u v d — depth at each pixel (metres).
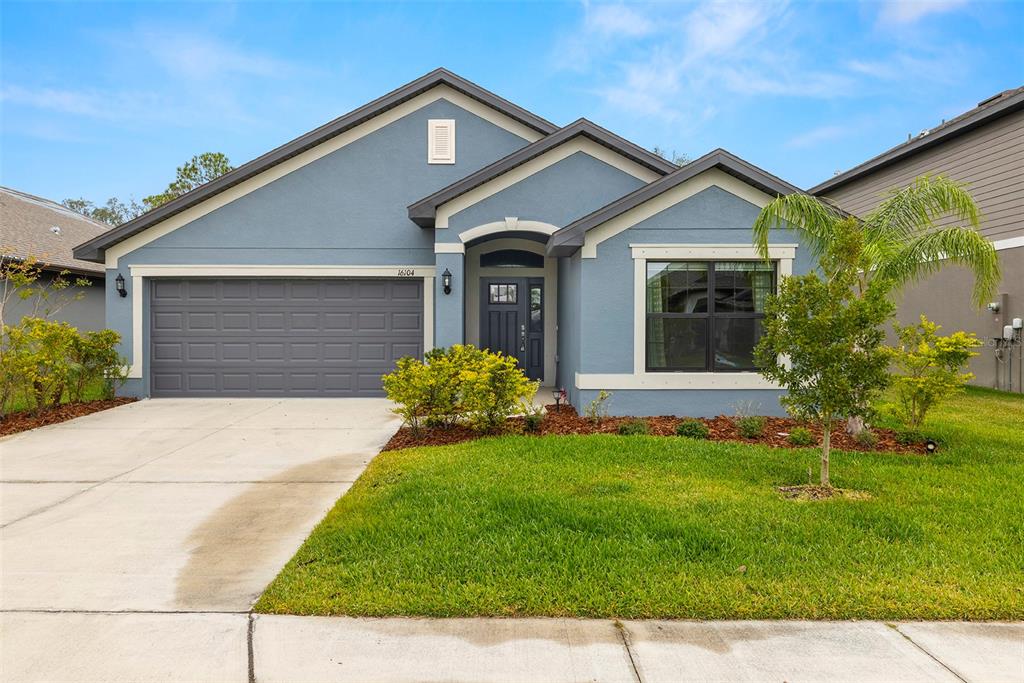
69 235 18.17
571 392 10.20
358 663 2.88
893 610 3.32
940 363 7.32
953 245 7.46
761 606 3.34
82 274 15.91
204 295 11.52
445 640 3.07
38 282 14.91
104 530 4.61
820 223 7.71
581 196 10.36
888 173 15.63
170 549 4.23
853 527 4.45
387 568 3.79
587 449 6.72
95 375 10.51
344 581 3.65
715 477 5.73
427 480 5.55
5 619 3.28
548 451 6.62
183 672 2.81
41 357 9.05
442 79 11.51
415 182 11.62
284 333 11.58
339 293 11.63
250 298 11.55
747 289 9.09
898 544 4.15
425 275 11.52
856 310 5.12
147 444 7.61
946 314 13.79
